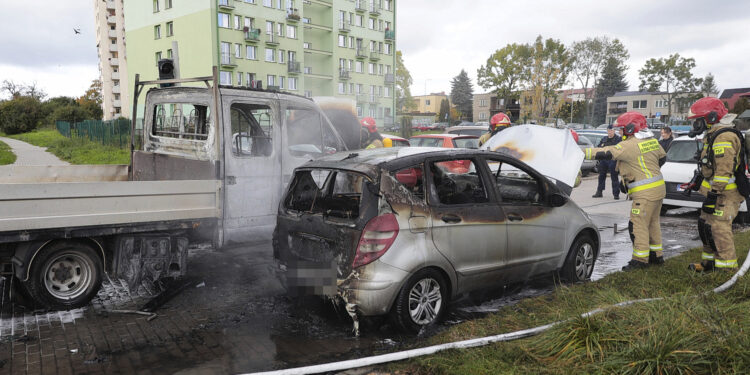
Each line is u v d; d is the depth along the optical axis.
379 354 3.61
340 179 4.70
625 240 7.98
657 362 3.00
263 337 3.98
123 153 25.02
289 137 6.12
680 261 6.00
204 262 6.25
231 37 46.78
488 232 4.42
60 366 3.45
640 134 5.63
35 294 4.35
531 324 3.99
